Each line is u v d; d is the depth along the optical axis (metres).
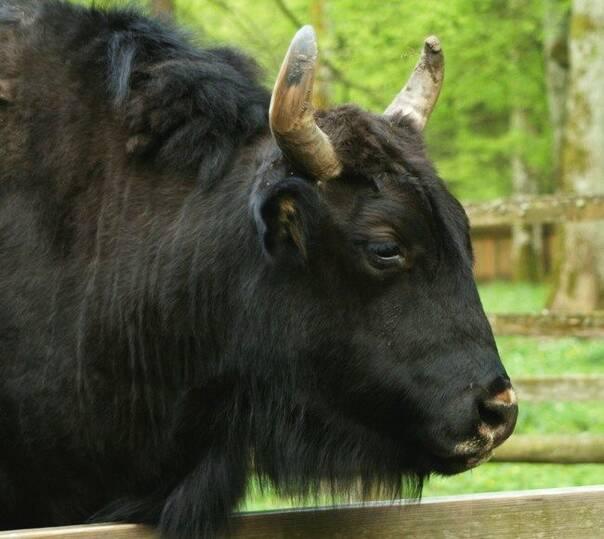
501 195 63.00
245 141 9.24
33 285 9.19
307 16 29.22
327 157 8.28
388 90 28.28
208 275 8.87
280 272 8.59
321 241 8.43
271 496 9.91
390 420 8.54
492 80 37.66
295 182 8.27
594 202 22.34
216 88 9.30
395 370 8.39
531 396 19.11
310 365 8.62
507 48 36.09
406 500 8.74
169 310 8.96
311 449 8.77
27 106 9.45
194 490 8.88
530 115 52.56
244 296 8.73
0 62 9.61
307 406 8.70
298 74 7.96
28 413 9.22
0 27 9.81
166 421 9.11
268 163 8.60
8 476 9.31
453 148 50.75
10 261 9.24
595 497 8.56
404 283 8.39
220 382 8.96
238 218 8.82
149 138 9.27
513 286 58.94
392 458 8.74
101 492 9.40
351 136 8.51
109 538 7.98
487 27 34.00
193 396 9.02
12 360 9.20
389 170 8.44
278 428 8.81
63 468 9.32
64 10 9.96
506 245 71.75
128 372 9.12
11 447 9.27
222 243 8.85
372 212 8.33
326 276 8.48
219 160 9.05
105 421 9.18
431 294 8.38
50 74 9.57
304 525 8.45
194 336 8.95
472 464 8.43
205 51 9.82
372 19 27.80
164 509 8.88
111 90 9.46
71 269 9.20
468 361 8.30
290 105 8.00
